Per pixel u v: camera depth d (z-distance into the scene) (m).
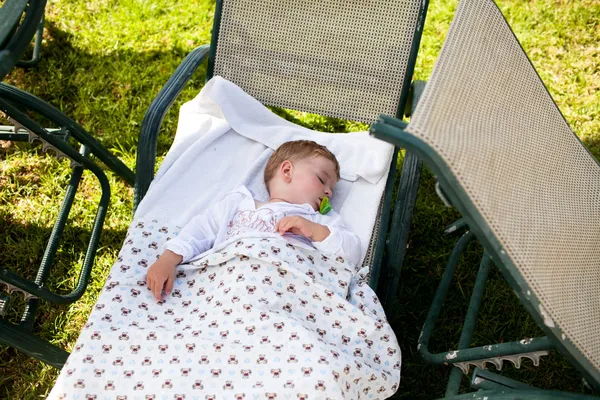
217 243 1.94
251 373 1.57
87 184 2.73
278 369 1.56
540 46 3.18
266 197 2.18
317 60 2.27
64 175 2.74
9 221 2.60
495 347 1.67
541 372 2.25
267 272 1.76
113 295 1.76
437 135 1.23
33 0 1.71
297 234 1.92
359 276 1.92
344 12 2.20
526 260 1.32
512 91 1.62
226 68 2.33
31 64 3.05
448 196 1.23
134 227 1.96
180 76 2.09
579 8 3.27
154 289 1.78
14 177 2.71
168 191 2.08
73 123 2.26
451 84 1.39
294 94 2.32
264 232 1.87
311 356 1.55
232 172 2.21
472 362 1.78
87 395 1.55
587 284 1.59
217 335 1.66
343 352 1.65
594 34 3.20
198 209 2.07
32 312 2.04
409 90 2.23
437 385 2.23
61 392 1.55
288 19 2.24
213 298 1.75
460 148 1.26
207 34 3.26
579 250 1.61
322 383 1.51
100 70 3.09
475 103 1.44
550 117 1.75
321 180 2.10
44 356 1.87
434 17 3.29
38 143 2.81
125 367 1.59
